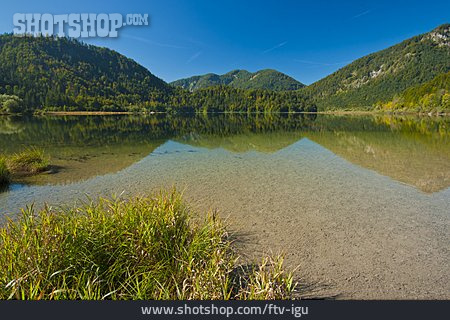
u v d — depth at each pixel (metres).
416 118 52.59
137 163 10.77
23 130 25.64
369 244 4.41
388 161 10.84
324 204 6.22
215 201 6.44
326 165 10.28
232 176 8.72
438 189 7.18
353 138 18.88
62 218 3.57
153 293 2.76
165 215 3.74
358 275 3.62
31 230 3.09
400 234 4.74
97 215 3.62
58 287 2.53
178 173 9.12
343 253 4.16
